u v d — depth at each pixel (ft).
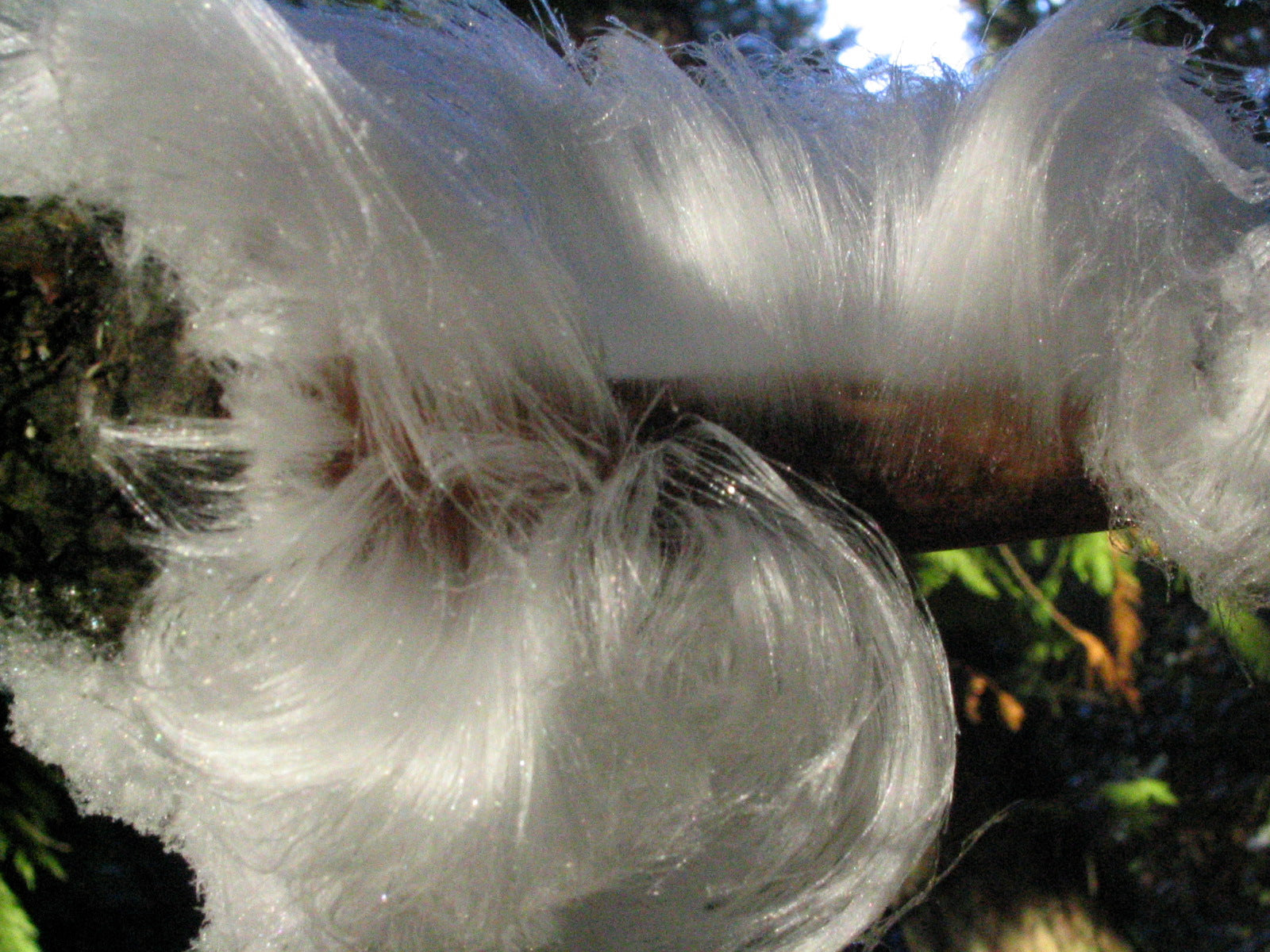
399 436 0.59
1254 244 0.68
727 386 0.64
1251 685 1.02
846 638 0.65
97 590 0.58
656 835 0.62
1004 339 0.66
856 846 0.66
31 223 0.56
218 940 0.65
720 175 0.67
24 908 1.19
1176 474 0.67
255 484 0.58
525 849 0.61
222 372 0.57
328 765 0.59
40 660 0.59
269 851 0.61
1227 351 0.67
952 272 0.66
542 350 0.61
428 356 0.59
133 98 0.57
